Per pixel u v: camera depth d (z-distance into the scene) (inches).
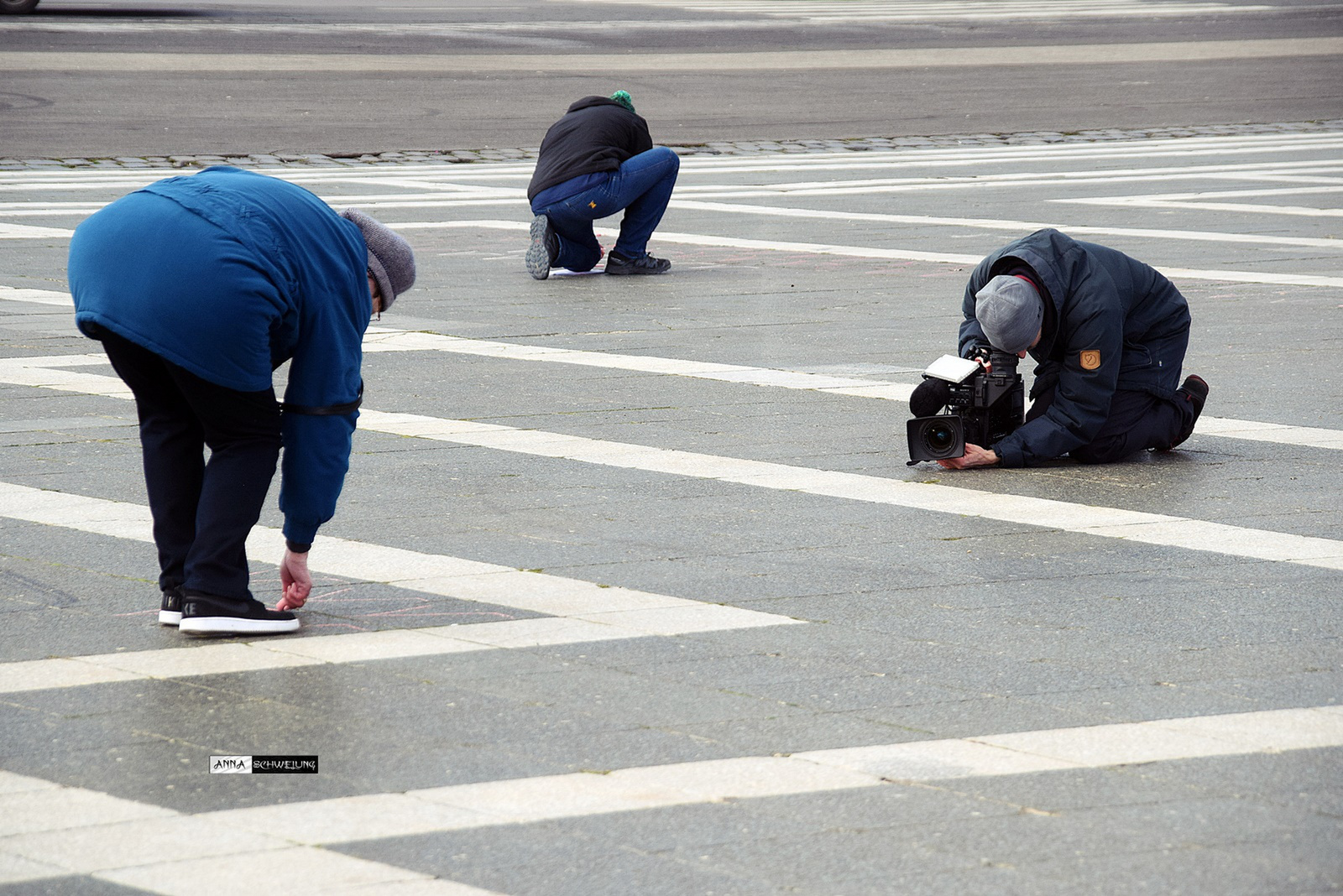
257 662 386.3
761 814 302.4
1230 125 2060.8
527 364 766.5
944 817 301.3
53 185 1439.5
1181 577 456.1
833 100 2220.7
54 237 1163.3
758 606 430.0
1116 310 567.5
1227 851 288.4
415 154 1718.8
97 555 473.4
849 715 353.1
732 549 483.2
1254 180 1556.3
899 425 649.0
